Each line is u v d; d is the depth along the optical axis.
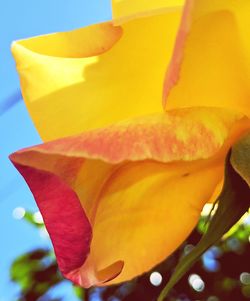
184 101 0.18
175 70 0.16
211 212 0.19
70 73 0.20
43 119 0.19
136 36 0.19
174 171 0.19
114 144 0.16
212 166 0.19
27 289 0.54
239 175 0.19
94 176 0.17
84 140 0.16
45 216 0.18
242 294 0.55
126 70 0.19
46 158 0.17
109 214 0.19
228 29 0.17
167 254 0.20
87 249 0.18
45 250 0.54
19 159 0.17
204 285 0.55
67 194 0.18
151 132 0.17
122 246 0.19
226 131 0.18
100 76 0.19
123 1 0.19
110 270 0.19
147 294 0.54
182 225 0.20
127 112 0.19
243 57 0.18
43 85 0.20
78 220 0.18
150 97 0.19
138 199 0.19
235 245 0.55
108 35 0.19
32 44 0.20
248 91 0.18
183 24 0.16
